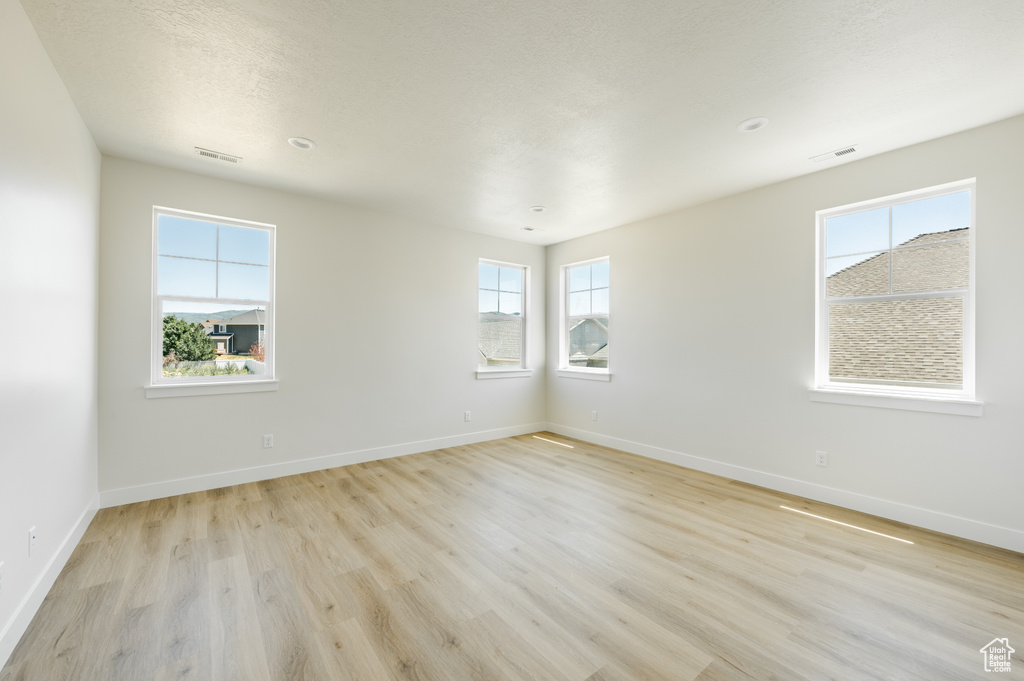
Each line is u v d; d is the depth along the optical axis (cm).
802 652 162
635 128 257
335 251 394
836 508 302
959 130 257
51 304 197
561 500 317
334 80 211
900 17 167
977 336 253
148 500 309
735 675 151
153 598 194
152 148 284
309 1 160
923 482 271
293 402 372
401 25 173
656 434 428
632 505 308
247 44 184
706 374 386
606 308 491
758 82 212
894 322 290
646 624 178
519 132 263
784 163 305
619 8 164
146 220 309
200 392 329
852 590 202
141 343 307
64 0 159
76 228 234
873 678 149
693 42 183
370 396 417
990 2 159
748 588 204
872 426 292
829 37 180
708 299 385
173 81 211
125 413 301
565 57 194
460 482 357
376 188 358
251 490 333
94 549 237
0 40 146
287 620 180
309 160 303
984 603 192
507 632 173
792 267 331
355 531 264
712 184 345
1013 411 241
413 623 179
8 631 155
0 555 149
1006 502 243
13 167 157
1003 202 245
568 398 529
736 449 365
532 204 396
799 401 327
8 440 154
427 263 457
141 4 161
